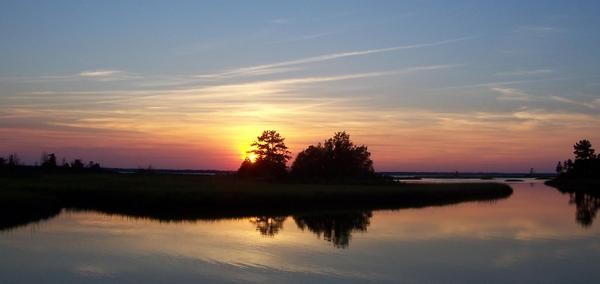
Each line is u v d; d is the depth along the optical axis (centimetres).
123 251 3162
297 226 4503
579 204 7538
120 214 5309
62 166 13100
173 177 11481
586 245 3509
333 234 3984
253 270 2664
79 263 2819
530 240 3716
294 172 12050
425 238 3791
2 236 3725
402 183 11688
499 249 3331
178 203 5794
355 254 3125
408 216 5462
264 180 11338
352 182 11094
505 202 7969
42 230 4044
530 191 12275
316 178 11431
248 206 6072
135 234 3869
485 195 9781
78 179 9488
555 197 9506
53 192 6397
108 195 6097
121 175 11975
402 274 2627
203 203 5862
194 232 4012
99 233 3903
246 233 3984
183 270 2659
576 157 17850
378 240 3681
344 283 2434
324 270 2683
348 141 12412
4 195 5244
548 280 2541
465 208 6650
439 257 3053
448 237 3847
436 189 9106
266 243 3506
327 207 6556
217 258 2958
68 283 2416
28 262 2839
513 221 4969
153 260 2897
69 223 4500
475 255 3122
